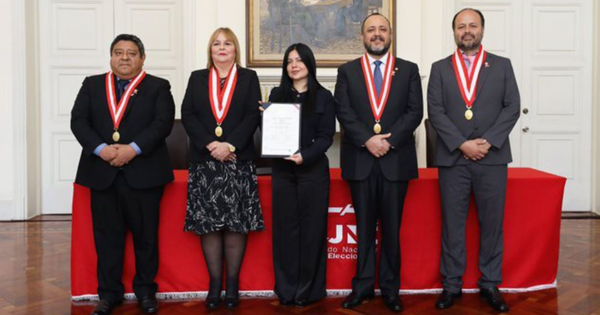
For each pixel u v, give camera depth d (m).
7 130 5.21
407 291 2.98
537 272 3.00
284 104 2.60
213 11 5.22
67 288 3.09
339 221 2.95
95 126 2.64
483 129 2.70
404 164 2.64
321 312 2.68
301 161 2.55
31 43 5.34
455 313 2.67
